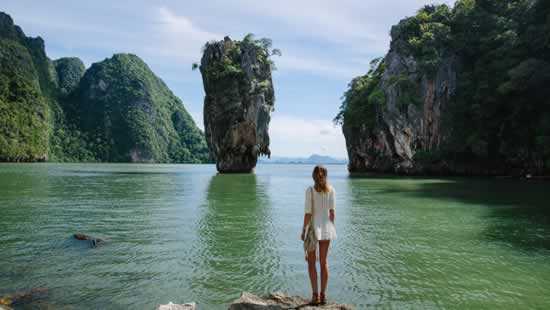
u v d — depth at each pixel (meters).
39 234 12.17
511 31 52.09
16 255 9.62
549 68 41.59
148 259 9.34
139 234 12.29
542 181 41.06
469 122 56.38
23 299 6.80
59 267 8.66
